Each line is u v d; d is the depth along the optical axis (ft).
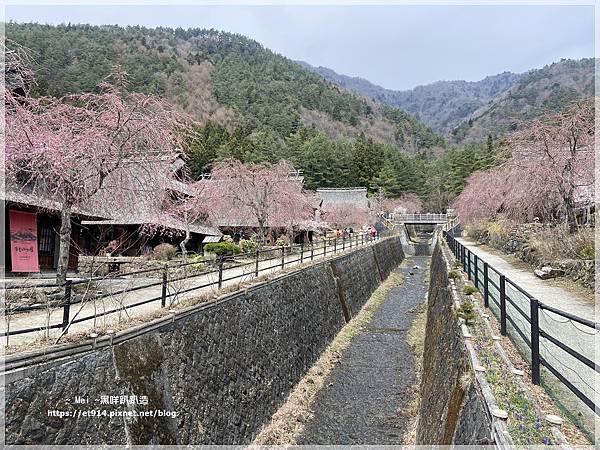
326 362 37.63
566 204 41.60
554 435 10.21
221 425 21.43
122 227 59.06
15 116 22.41
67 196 25.75
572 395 13.12
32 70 24.72
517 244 55.83
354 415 27.86
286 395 30.19
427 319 48.26
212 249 60.34
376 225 151.12
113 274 20.03
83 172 25.52
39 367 12.73
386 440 24.68
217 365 22.62
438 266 62.18
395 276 94.58
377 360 38.37
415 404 29.12
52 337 15.19
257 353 27.66
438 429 18.07
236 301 26.58
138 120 27.17
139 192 29.76
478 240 91.56
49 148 22.47
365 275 70.69
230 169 57.57
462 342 18.49
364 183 188.96
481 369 14.28
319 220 108.58
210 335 22.72
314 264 46.37
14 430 11.61
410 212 182.70
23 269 35.12
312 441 24.61
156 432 16.69
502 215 71.26
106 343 15.55
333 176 183.42
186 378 19.65
